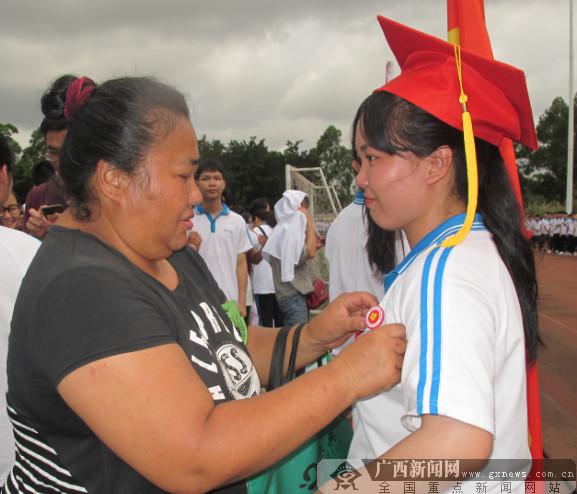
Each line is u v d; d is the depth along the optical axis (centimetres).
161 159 111
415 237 129
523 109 130
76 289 99
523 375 112
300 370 183
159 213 113
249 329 181
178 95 117
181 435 94
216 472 96
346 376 110
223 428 98
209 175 464
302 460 151
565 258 2211
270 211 800
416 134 116
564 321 826
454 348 94
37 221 252
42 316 99
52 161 208
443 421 91
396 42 136
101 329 96
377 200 126
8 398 115
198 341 120
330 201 1348
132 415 94
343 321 156
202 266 161
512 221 125
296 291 587
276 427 101
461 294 100
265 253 599
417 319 102
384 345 111
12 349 107
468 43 174
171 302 117
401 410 122
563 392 473
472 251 110
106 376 94
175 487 97
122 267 111
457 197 124
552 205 3981
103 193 112
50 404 105
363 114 123
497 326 104
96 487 108
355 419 142
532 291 128
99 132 109
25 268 177
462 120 117
